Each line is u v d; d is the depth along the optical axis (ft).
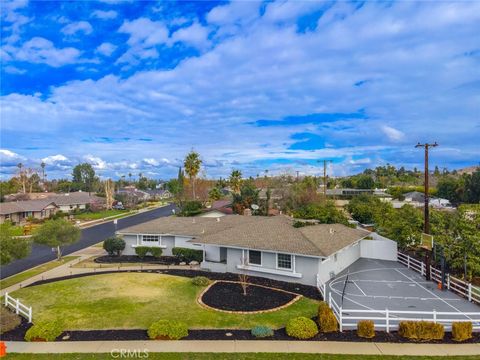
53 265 108.88
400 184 494.59
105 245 120.57
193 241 98.37
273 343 50.06
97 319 60.80
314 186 255.50
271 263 87.35
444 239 89.76
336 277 88.43
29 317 60.49
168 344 50.08
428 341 50.39
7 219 223.92
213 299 70.69
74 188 526.57
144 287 79.87
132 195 403.95
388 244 109.81
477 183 267.59
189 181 348.79
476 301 67.31
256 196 205.77
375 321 58.85
